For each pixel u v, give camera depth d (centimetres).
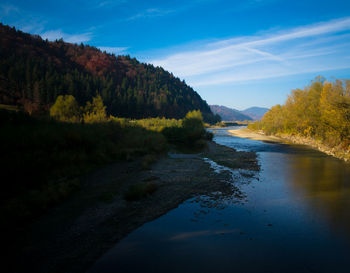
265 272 452
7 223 606
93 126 1981
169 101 16288
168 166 1469
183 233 619
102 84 12406
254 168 1510
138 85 18350
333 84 2522
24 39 17338
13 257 481
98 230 618
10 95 8050
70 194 873
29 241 546
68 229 612
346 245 563
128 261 486
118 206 782
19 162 909
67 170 1103
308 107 3369
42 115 1911
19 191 791
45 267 456
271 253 526
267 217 730
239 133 5969
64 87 9244
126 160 1560
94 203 795
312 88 3381
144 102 12975
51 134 1307
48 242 546
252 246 557
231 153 2227
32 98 7981
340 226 665
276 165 1617
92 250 525
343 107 2289
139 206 796
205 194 953
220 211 777
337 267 473
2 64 9894
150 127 3609
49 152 1182
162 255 512
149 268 462
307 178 1236
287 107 4309
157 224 671
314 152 2312
